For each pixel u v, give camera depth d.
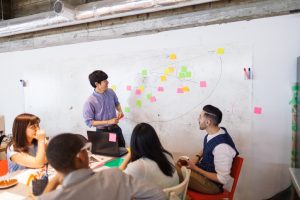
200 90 2.90
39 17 2.95
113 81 3.48
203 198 1.99
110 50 3.48
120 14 2.63
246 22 2.64
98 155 2.30
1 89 4.53
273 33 2.54
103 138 2.30
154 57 3.16
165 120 3.14
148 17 3.18
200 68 2.89
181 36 2.99
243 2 2.68
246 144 2.70
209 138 2.08
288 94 2.51
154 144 1.53
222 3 2.79
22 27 3.07
